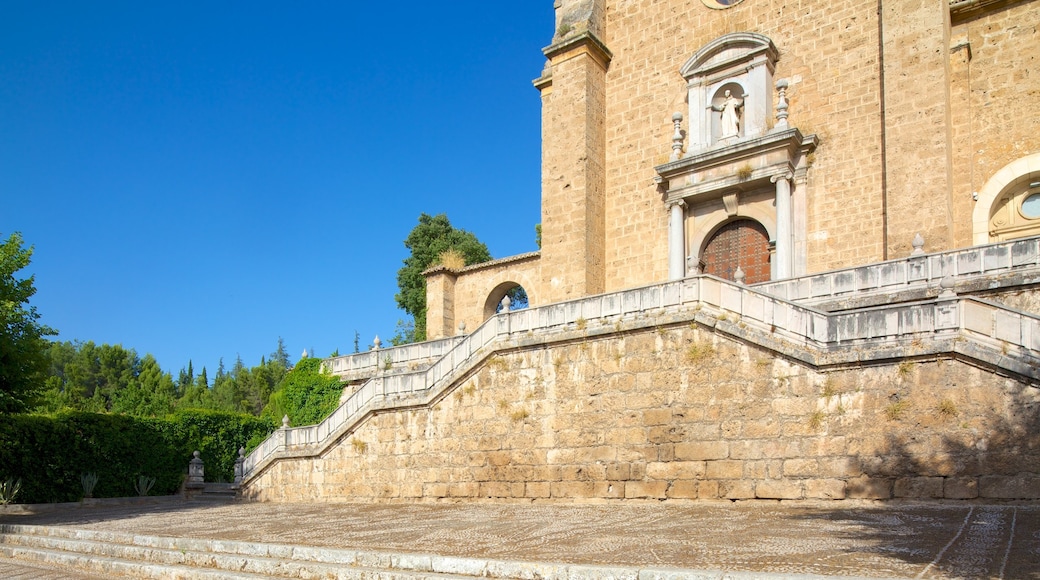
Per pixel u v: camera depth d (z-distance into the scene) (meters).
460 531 13.48
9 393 19.66
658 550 10.22
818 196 25.50
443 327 36.50
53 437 25.23
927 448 13.91
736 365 16.50
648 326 17.81
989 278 16.95
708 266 27.95
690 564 9.01
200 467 28.69
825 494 14.89
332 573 10.48
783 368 15.86
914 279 18.00
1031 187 22.94
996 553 8.76
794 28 26.88
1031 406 12.94
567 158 30.28
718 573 8.07
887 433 14.40
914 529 10.96
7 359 19.56
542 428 19.11
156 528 16.30
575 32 30.75
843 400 15.01
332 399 29.38
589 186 29.83
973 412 13.55
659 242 29.05
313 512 19.38
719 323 16.83
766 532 11.54
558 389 19.03
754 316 16.58
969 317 13.93
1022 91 23.19
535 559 9.80
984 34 24.06
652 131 29.83
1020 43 23.42
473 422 20.34
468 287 36.69
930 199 22.39
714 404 16.66
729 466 16.19
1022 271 16.56
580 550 10.54
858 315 15.12
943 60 22.86
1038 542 9.35
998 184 23.09
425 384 21.53
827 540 10.36
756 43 26.97
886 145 23.41
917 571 7.96
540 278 32.56
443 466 20.69
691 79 28.53
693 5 29.39
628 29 31.05
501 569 9.49
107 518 19.75
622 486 17.59
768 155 25.92
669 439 17.12
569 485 18.39
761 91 26.69
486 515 16.33
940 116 22.56
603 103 31.12
